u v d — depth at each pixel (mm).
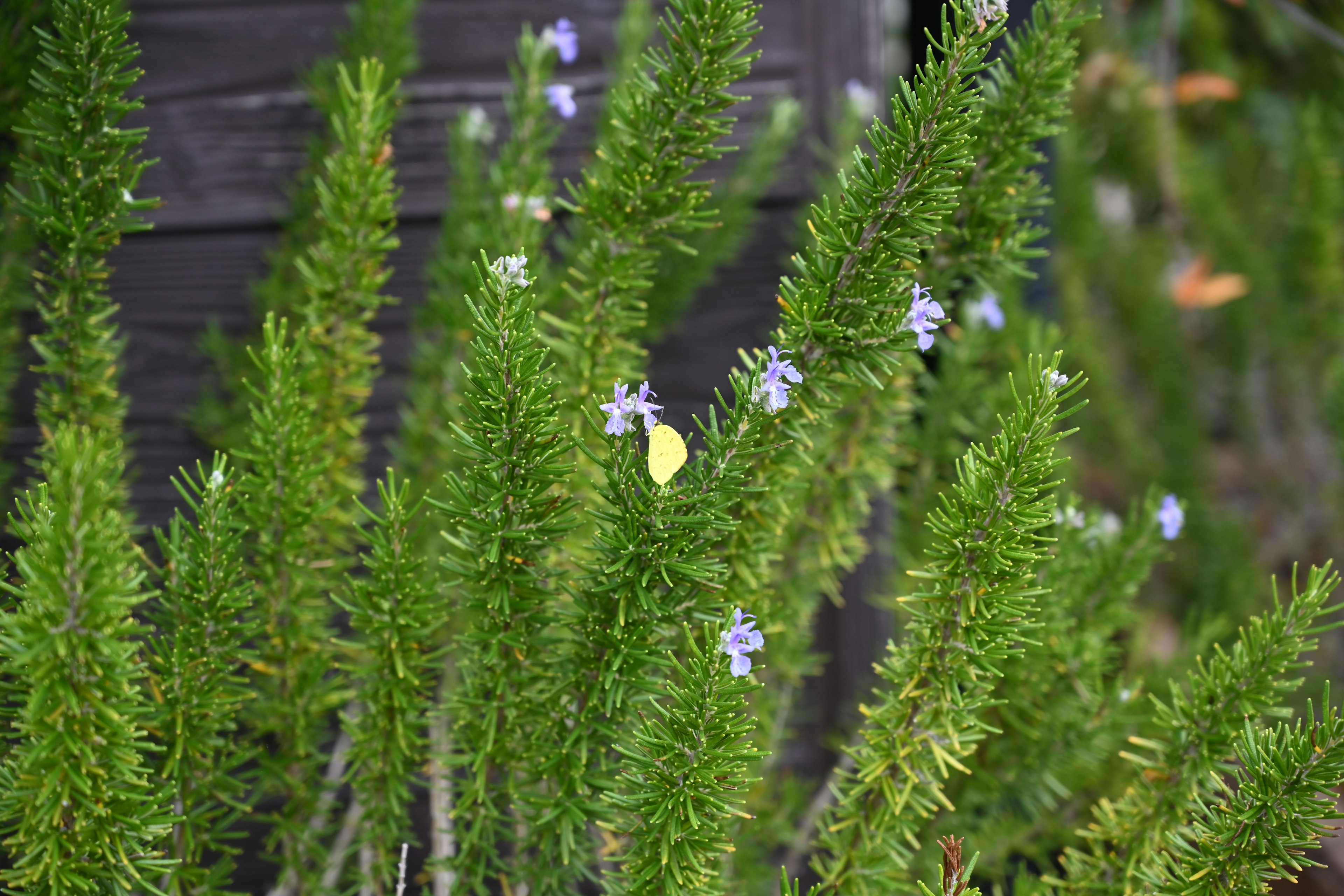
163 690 1257
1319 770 1205
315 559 1337
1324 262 2002
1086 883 1302
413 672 1293
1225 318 2365
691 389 1549
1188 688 1461
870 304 1239
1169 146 2273
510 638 1256
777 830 1411
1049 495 1220
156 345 1523
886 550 1515
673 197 1305
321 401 1367
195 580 1255
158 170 1525
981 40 1201
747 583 1303
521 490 1224
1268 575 2471
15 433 1492
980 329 1466
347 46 1503
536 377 1208
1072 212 2141
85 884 1206
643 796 1213
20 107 1380
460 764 1282
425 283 1541
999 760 1389
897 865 1273
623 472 1223
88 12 1262
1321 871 1591
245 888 1456
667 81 1271
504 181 1414
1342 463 1930
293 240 1513
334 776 1428
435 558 1411
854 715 1506
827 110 1543
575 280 1451
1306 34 2188
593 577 1243
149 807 1223
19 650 1178
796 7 1541
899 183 1223
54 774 1189
